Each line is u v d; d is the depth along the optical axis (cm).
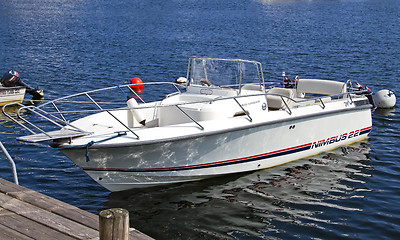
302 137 982
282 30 3931
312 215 773
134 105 892
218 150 855
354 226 738
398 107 1514
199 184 877
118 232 358
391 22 4634
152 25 4384
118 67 2258
